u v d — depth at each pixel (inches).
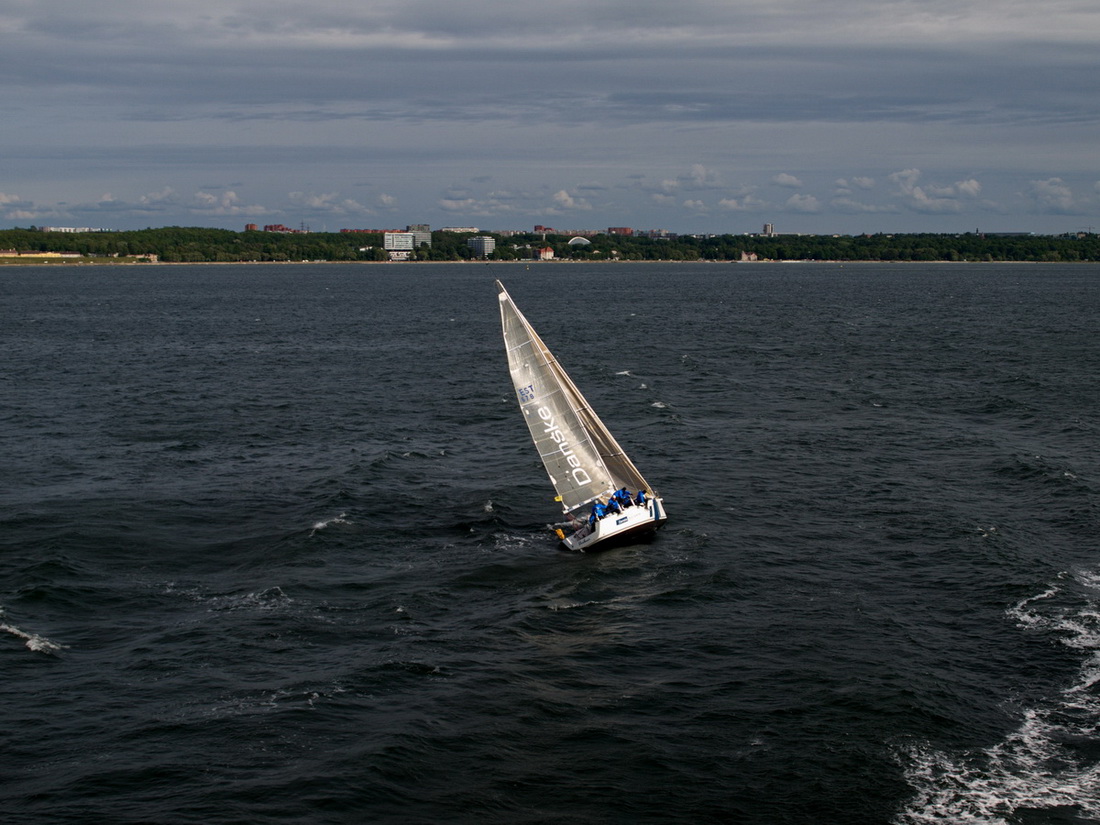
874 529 2153.1
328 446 3016.7
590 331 6609.3
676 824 1163.3
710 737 1336.1
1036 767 1259.2
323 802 1199.6
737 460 2768.2
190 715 1397.6
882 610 1726.1
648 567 1942.7
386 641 1628.9
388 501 2395.4
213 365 4909.0
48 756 1299.2
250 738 1338.6
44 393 4023.1
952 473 2600.9
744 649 1583.4
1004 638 1605.6
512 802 1205.1
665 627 1673.2
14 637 1628.9
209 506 2359.7
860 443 2960.1
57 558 1956.2
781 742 1318.9
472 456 2874.0
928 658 1540.4
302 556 2010.3
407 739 1327.5
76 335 6476.4
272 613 1737.2
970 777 1239.5
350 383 4279.0
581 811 1187.3
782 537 2112.5
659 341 5910.4
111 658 1569.9
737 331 6530.5
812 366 4692.4
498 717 1389.0
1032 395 3789.4
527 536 2151.8
